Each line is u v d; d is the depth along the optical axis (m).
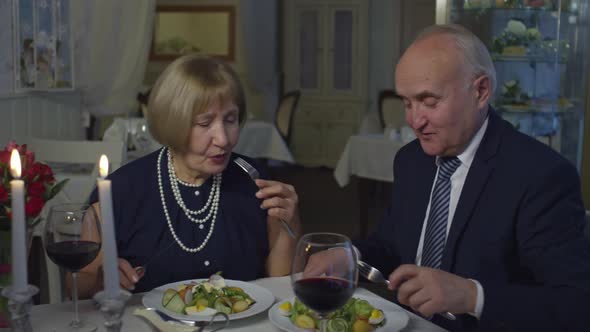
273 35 8.80
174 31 8.88
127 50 4.39
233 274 1.73
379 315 1.34
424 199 1.77
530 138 1.65
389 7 8.62
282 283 1.63
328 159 9.07
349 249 1.13
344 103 8.93
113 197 1.69
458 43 1.53
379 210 6.18
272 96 9.13
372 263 1.83
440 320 1.62
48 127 3.97
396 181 1.88
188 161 1.65
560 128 4.46
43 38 3.83
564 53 4.39
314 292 1.11
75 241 1.29
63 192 3.04
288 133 7.46
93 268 1.60
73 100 4.21
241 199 1.76
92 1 4.16
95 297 1.02
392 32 8.64
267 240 1.80
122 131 3.87
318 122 9.06
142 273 1.52
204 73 1.59
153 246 1.68
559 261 1.48
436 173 1.77
